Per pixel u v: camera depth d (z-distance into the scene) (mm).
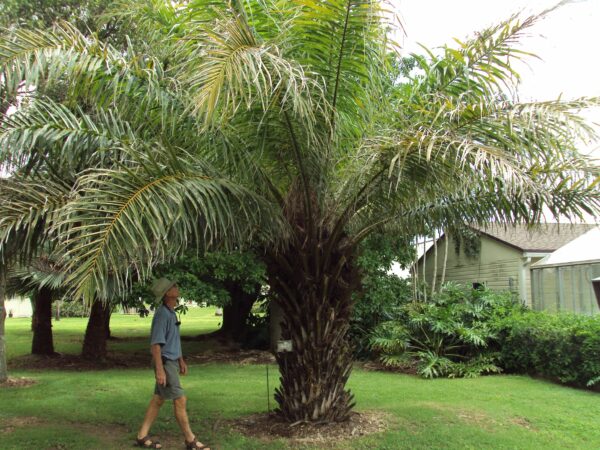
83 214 3967
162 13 5742
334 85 5160
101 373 11242
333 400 6426
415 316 12117
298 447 5688
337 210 6223
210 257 11664
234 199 4953
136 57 5059
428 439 5965
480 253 18203
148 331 24047
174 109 5273
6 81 4430
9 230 4484
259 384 9656
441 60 5453
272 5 4812
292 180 6043
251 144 5395
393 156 4902
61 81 6016
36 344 13633
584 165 5199
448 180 5051
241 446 5758
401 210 6301
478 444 5824
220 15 4352
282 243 6031
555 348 9570
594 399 8172
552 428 6535
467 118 4672
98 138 5234
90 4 10141
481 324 11594
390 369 11758
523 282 15812
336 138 5488
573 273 13625
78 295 3504
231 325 17234
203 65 3871
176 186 4324
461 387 9297
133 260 4035
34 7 10234
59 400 8031
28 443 5836
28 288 13375
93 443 5887
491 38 5152
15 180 5164
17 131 5043
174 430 6430
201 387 9305
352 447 5684
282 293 6461
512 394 8602
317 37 4801
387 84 5832
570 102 4449
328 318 6383
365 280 13531
